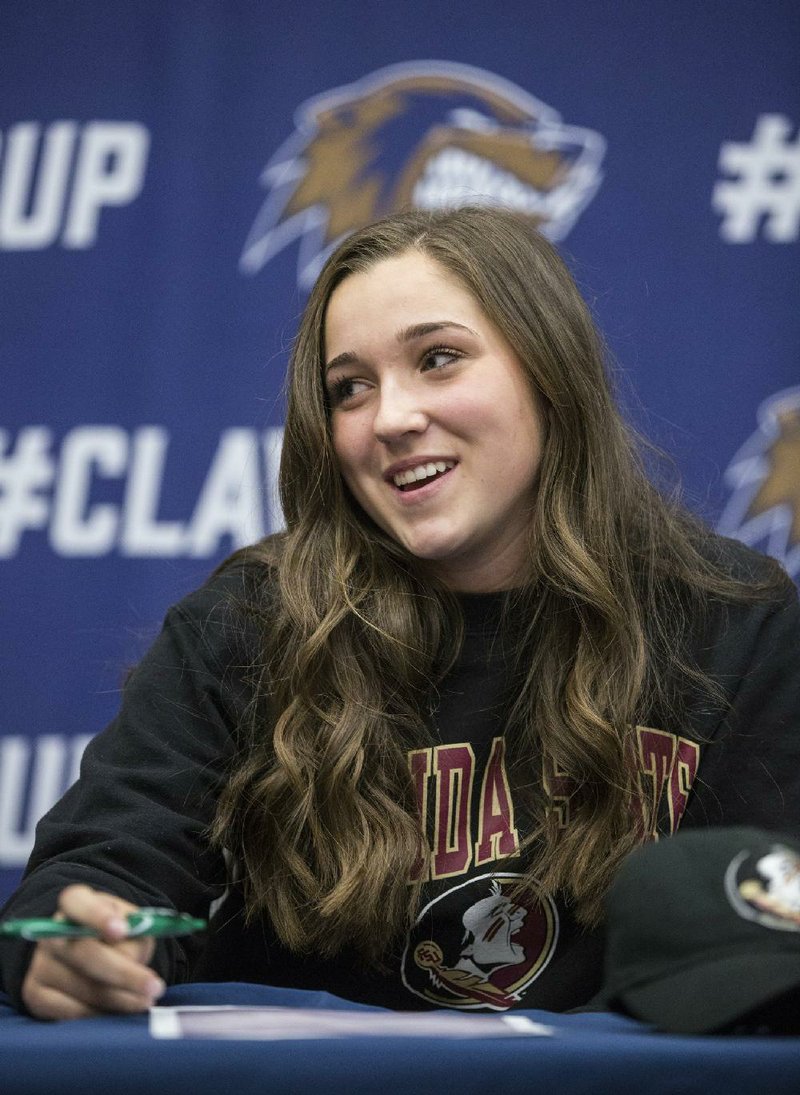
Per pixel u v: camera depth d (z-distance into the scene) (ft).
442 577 6.73
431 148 11.46
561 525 6.57
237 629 6.73
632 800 6.29
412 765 6.43
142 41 11.73
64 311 11.41
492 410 6.43
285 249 11.46
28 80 11.66
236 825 6.33
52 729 11.01
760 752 6.52
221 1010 4.36
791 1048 3.47
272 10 11.68
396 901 6.07
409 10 11.60
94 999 4.37
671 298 11.07
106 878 5.27
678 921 3.96
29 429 11.29
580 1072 3.39
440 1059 3.38
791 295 11.04
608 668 6.46
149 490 11.21
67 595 11.12
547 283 6.79
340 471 6.79
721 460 10.89
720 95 11.27
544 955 6.17
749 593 6.83
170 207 11.51
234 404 11.27
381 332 6.43
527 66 11.44
